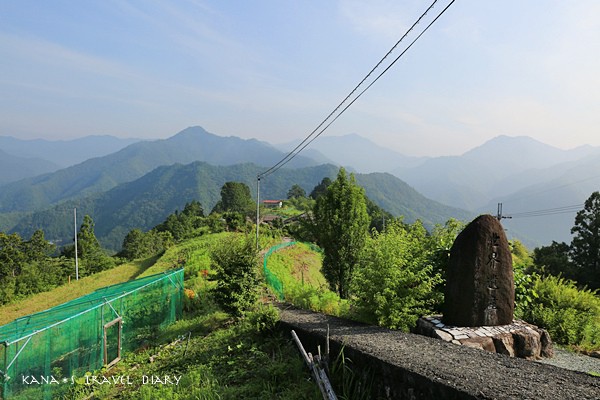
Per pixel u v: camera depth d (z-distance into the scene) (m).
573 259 32.00
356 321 9.90
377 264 9.33
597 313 12.32
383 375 6.20
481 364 6.06
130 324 13.12
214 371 8.59
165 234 65.94
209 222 63.91
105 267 53.41
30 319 12.34
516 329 9.38
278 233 49.31
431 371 5.71
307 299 13.55
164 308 15.07
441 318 10.05
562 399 4.80
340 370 6.96
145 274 26.56
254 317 10.27
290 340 9.04
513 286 9.70
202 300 17.30
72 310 12.77
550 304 12.62
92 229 61.09
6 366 8.22
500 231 9.62
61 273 47.88
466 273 9.41
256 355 8.95
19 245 50.03
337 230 14.71
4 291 37.28
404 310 9.01
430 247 11.68
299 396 6.48
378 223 63.06
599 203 31.11
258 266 13.71
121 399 8.37
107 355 11.49
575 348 10.90
